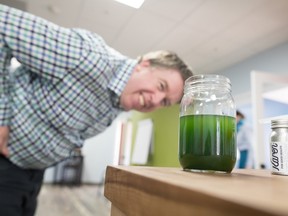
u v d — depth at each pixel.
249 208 0.14
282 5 2.33
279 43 3.12
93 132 0.93
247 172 0.48
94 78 0.77
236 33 2.89
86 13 2.65
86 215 3.08
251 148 3.09
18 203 0.78
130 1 2.39
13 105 0.74
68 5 2.53
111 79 0.85
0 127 0.71
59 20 2.81
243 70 3.66
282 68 3.07
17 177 0.79
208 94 0.45
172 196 0.21
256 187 0.23
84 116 0.83
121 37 3.14
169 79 0.95
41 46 0.69
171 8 2.46
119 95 0.86
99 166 6.86
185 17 2.60
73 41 0.73
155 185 0.24
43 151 0.80
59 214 3.05
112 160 6.89
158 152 4.36
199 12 2.50
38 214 2.98
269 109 4.67
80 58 0.73
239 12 2.46
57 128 0.79
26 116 0.75
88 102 0.80
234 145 0.43
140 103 0.94
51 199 4.09
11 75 0.78
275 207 0.14
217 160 0.41
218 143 0.41
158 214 0.22
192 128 0.43
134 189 0.29
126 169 0.35
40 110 0.76
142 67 0.94
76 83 0.75
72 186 6.12
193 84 0.47
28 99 0.75
